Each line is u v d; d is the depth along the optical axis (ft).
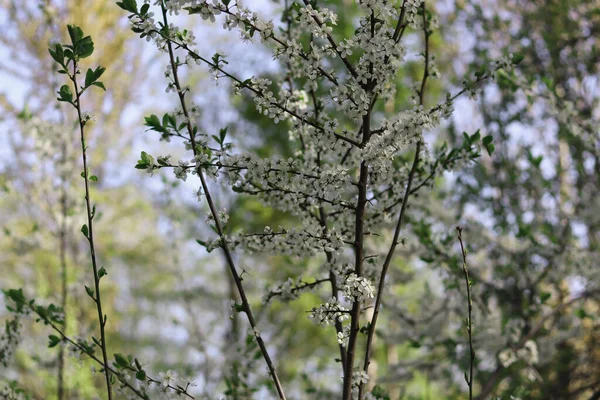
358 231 6.77
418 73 21.90
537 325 12.98
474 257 16.06
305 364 25.20
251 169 6.72
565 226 15.16
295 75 8.52
